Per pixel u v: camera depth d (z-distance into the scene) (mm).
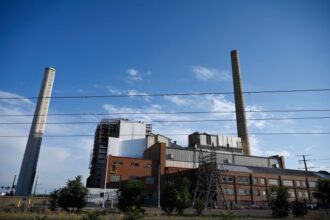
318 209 56281
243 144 103938
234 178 72000
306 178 82688
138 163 82250
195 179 72938
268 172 80688
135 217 22297
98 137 110250
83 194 38281
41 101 95562
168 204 37875
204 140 100062
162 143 85812
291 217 36656
